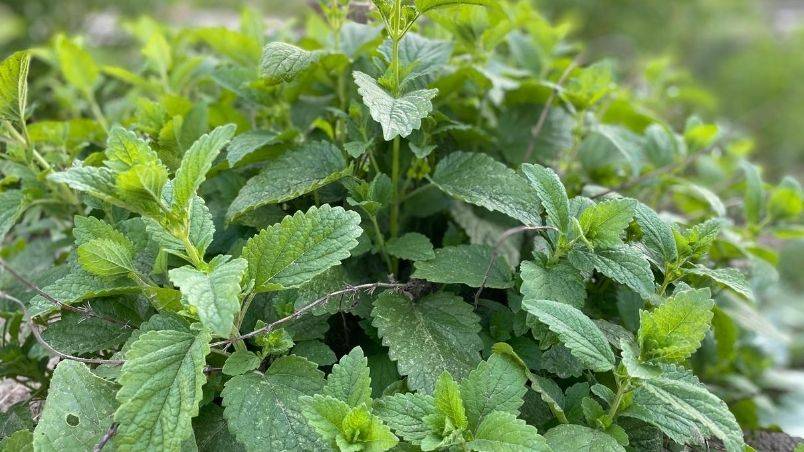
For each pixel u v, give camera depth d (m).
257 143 0.44
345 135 0.48
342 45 0.51
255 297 0.41
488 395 0.35
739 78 1.52
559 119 0.55
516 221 0.48
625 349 0.34
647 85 0.85
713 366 0.57
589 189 0.50
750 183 0.54
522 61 0.61
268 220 0.43
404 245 0.43
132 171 0.31
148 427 0.32
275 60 0.42
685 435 0.35
